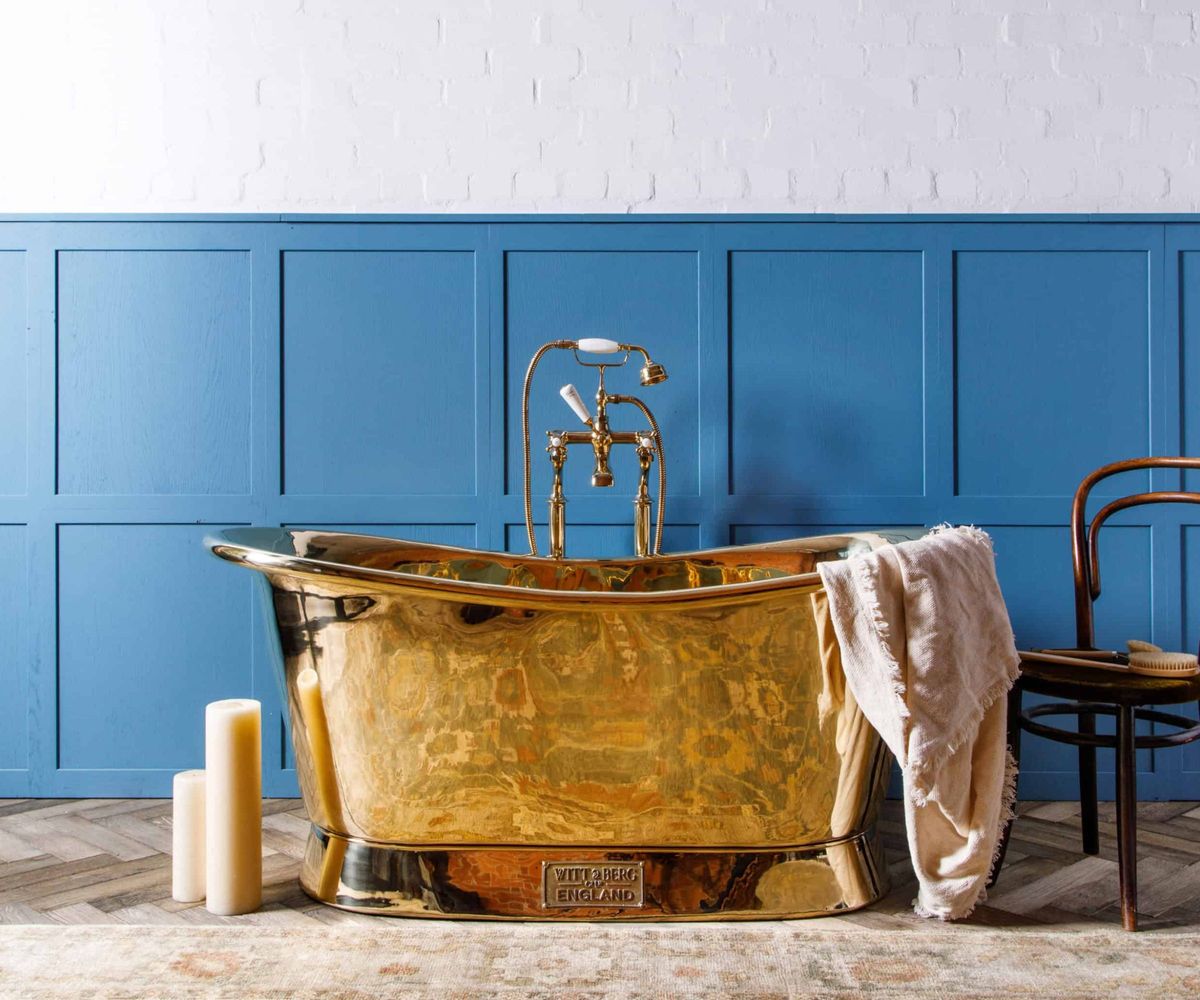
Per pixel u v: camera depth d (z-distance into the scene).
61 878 1.81
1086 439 2.29
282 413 2.31
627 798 1.62
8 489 2.29
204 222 2.29
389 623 1.59
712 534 2.30
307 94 2.34
